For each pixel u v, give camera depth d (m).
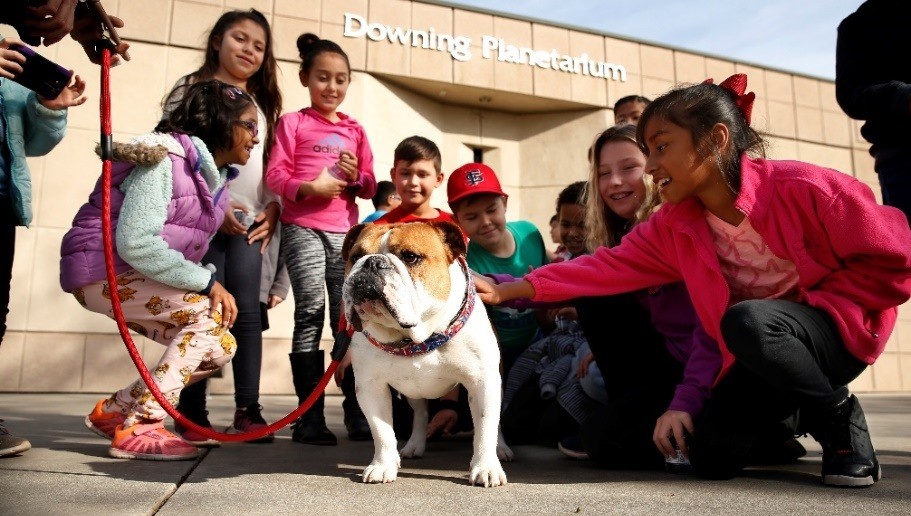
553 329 3.53
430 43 8.95
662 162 2.03
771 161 2.09
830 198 1.89
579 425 2.84
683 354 2.52
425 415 2.72
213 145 2.64
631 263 2.42
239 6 7.98
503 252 3.37
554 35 9.74
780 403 2.02
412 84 9.02
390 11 8.78
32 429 3.29
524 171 10.05
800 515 1.52
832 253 1.95
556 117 10.05
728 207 2.08
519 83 9.45
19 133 2.39
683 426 2.12
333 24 8.40
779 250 2.01
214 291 2.50
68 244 2.41
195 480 1.95
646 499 1.71
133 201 2.31
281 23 8.10
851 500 1.71
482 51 9.27
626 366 2.59
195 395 2.97
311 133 3.55
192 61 7.79
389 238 2.02
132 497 1.66
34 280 7.04
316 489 1.83
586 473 2.21
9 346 6.88
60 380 6.98
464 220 3.29
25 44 2.17
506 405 3.13
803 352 1.84
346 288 1.92
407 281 1.91
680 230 2.19
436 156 3.51
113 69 7.52
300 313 3.19
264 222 3.20
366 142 3.78
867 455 1.92
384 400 2.08
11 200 2.37
